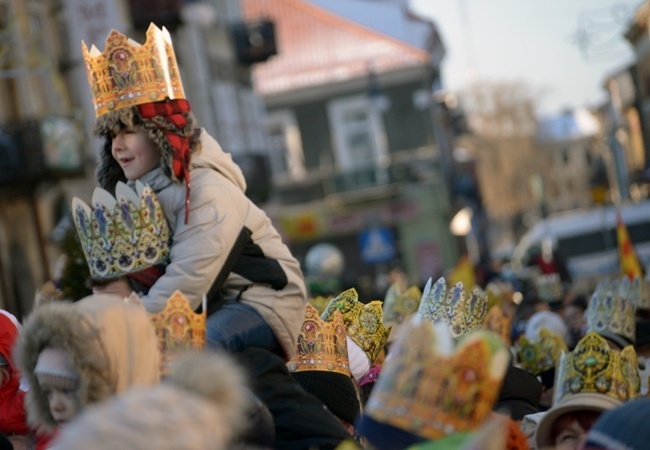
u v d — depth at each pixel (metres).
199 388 5.48
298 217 79.62
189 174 8.59
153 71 8.74
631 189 80.94
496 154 153.25
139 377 6.77
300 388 8.49
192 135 8.74
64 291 13.68
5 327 10.64
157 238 8.61
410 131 80.75
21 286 41.41
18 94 41.97
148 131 8.66
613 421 6.45
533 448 9.91
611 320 13.03
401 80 80.88
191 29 60.28
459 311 10.95
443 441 5.93
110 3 43.78
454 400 5.99
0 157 39.50
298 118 81.38
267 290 8.66
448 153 95.38
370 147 81.00
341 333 9.88
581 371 8.58
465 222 76.69
